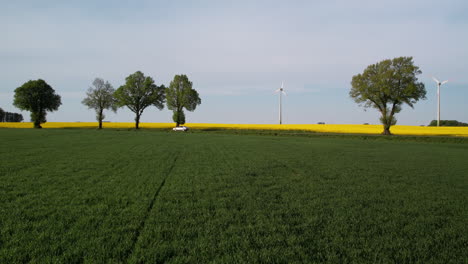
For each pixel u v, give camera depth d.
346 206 7.77
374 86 59.50
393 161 18.69
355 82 62.19
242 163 16.22
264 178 11.74
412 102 59.19
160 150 23.14
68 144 26.66
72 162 15.28
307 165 15.91
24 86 83.38
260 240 5.22
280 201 8.20
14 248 4.74
